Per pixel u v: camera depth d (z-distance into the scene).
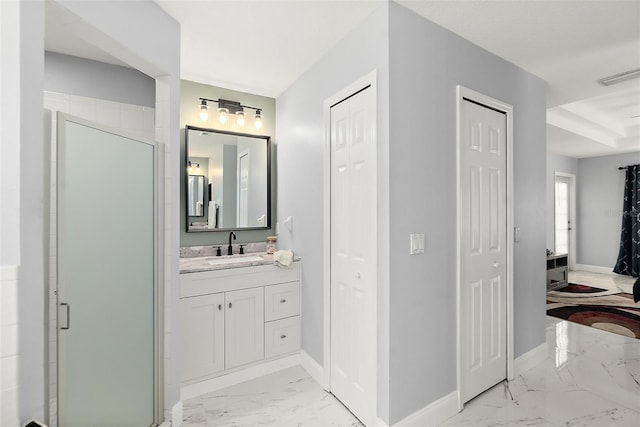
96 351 1.53
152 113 2.67
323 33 2.05
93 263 1.51
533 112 2.61
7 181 1.05
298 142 2.74
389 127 1.69
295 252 2.80
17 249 1.06
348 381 2.04
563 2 1.72
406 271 1.76
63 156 1.37
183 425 1.91
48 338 1.31
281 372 2.55
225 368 2.33
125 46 1.57
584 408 2.02
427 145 1.86
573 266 6.71
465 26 1.94
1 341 1.03
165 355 1.91
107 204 1.58
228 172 2.98
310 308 2.54
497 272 2.29
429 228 1.86
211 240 2.91
